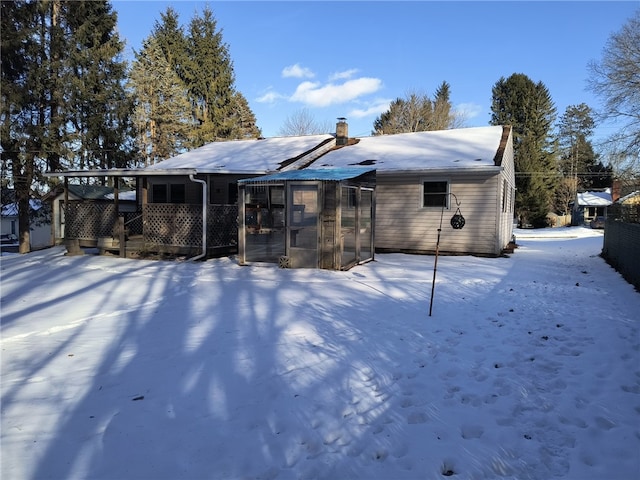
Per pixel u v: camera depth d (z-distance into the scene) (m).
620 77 20.34
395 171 13.81
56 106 20.77
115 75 23.20
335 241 10.53
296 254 10.95
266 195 11.47
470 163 13.20
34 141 19.78
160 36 36.31
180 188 18.03
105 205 14.16
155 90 31.44
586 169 51.34
